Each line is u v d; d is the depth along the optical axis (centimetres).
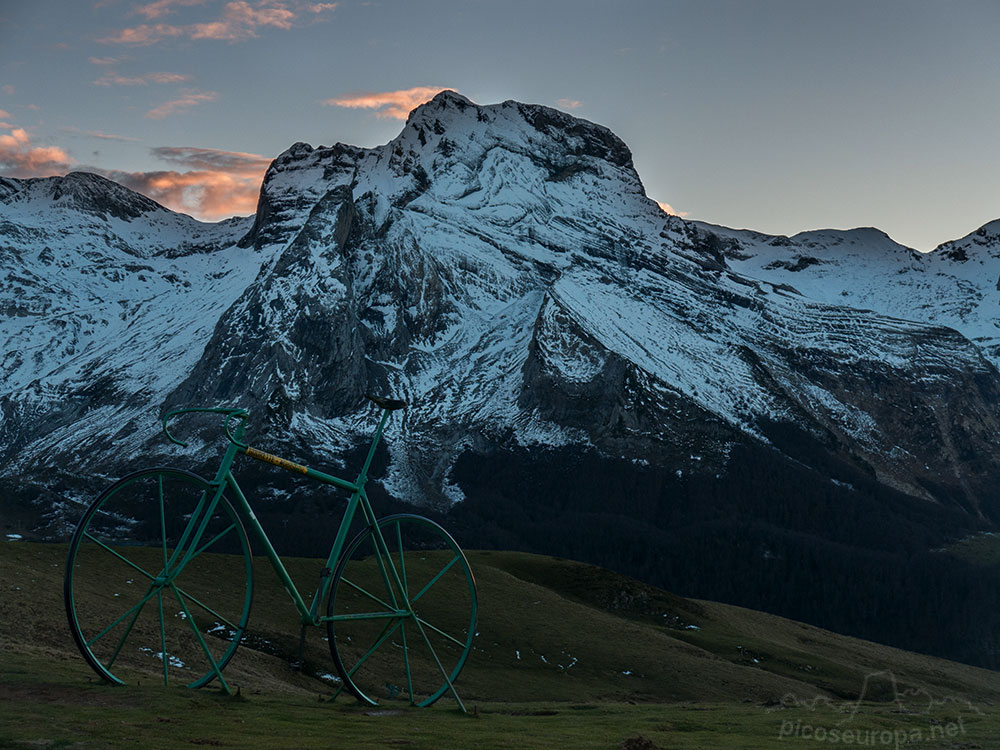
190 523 2888
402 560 3156
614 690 9681
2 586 6172
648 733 3553
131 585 8400
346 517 3028
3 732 2206
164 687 2889
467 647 3300
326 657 7544
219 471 2905
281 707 2881
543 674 9819
